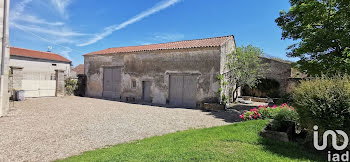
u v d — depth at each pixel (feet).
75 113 30.01
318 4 29.27
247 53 43.57
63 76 56.08
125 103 44.06
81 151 14.30
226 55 41.83
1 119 24.64
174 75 43.34
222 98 38.09
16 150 14.23
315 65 29.35
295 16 38.04
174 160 10.98
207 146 13.39
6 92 27.91
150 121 24.85
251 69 43.86
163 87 44.39
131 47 58.59
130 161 11.05
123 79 52.01
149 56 47.24
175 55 43.14
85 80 61.87
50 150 14.39
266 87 55.47
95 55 58.95
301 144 13.60
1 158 12.72
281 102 41.98
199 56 40.01
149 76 46.88
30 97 49.67
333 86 11.82
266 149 12.69
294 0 35.81
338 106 11.11
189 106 40.60
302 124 13.30
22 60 68.03
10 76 43.01
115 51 56.44
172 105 41.83
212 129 18.67
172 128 21.38
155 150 13.00
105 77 56.70
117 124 22.97
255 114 22.59
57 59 79.20
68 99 49.32
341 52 27.84
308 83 13.44
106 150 13.85
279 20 41.01
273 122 16.60
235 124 19.97
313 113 11.78
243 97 55.47
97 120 25.12
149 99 47.09
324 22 29.91
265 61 56.03
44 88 52.70
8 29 26.71
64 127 21.22
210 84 38.37
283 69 53.62
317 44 28.04
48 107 35.45
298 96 13.39
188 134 17.19
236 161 10.68
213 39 45.75
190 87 41.14
